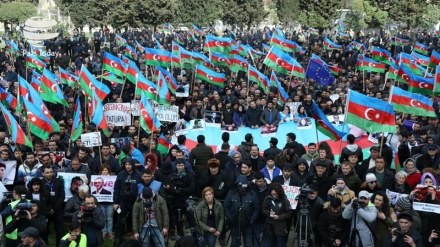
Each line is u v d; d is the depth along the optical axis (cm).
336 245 1101
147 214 1172
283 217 1163
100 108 1568
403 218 981
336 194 1166
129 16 6788
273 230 1179
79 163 1388
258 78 2414
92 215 1112
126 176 1291
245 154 1572
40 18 6175
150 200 1163
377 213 1092
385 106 1394
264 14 7494
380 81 3092
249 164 1281
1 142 1606
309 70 2569
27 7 7681
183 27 7300
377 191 1110
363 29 7519
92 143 1558
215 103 2289
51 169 1263
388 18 7119
